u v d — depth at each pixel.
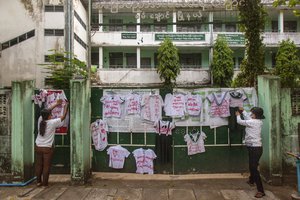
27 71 19.11
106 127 7.69
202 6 23.17
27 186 6.86
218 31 25.55
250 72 8.72
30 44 19.22
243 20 8.80
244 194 6.18
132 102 7.66
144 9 23.81
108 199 5.96
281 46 19.88
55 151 7.68
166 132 7.59
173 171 7.61
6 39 19.20
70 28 19.28
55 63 10.82
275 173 6.75
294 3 8.13
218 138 7.65
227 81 21.62
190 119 7.62
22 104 6.91
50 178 7.40
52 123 6.77
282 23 24.47
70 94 6.99
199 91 7.62
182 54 25.94
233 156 7.66
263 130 7.17
